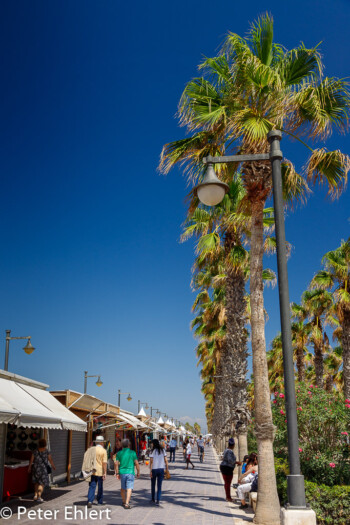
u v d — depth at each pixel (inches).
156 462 498.9
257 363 408.2
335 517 362.9
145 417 1648.6
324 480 432.5
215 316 1119.0
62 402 709.3
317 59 429.7
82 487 666.2
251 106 435.5
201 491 623.5
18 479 543.8
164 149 468.4
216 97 465.1
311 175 433.4
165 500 524.7
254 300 421.7
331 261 879.7
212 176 272.1
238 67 416.8
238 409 644.7
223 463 526.3
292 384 230.7
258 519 374.0
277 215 252.7
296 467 221.6
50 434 663.1
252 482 469.7
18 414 411.2
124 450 476.4
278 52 455.8
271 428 392.2
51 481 656.4
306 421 457.1
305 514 210.7
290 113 439.8
